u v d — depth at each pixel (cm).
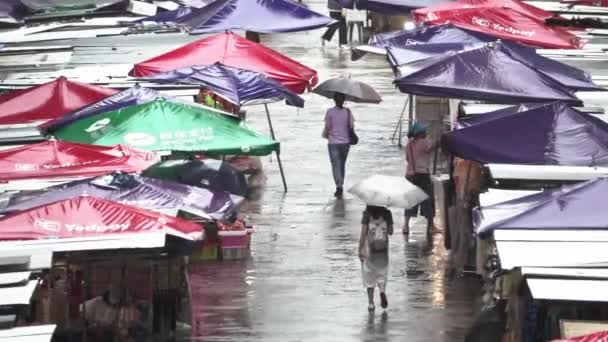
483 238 2775
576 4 6431
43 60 5038
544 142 3459
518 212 2825
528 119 3488
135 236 2811
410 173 4581
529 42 5094
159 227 2895
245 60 4825
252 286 3988
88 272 3133
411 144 4594
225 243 4262
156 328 3294
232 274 4119
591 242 2639
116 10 6278
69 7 6212
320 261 4275
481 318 2953
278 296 3891
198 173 3781
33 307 2953
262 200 5116
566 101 3931
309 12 5709
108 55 5181
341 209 4984
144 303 3197
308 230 4669
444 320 3662
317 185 5369
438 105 5306
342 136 5175
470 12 5250
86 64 5019
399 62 4612
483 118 3653
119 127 3744
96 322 3133
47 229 2864
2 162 3425
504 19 5200
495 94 3959
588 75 4325
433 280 4056
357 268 4200
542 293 2364
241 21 5619
